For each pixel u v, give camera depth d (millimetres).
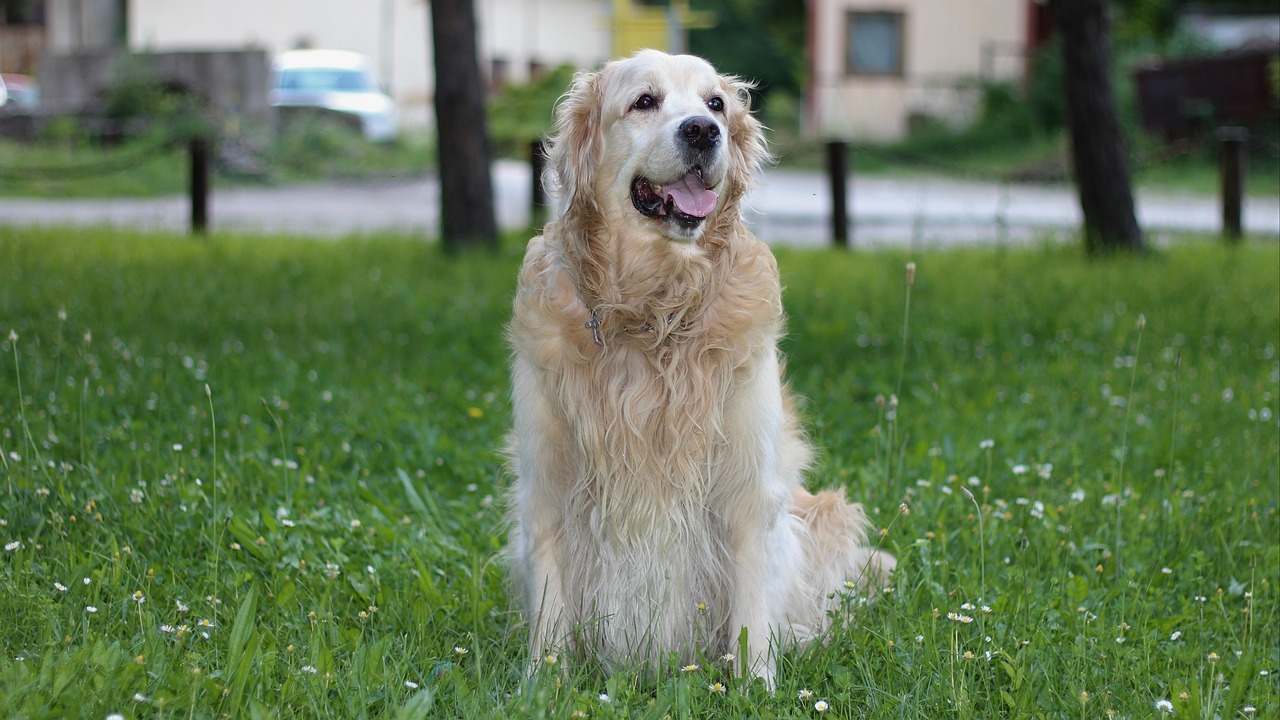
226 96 22938
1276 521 4379
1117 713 3004
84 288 8422
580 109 3637
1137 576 3916
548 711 2854
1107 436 5332
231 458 4738
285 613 3422
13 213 15570
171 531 3965
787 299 8484
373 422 5332
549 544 3447
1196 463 5012
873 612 3709
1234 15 29234
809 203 18750
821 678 3309
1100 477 4770
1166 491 4402
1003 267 9742
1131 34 29234
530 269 3500
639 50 3697
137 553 3758
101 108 22312
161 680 2834
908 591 3789
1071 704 3047
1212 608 3742
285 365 6215
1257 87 21438
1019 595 3600
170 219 15219
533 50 33812
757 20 39219
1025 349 7039
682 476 3387
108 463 4531
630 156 3471
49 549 3697
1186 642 3531
